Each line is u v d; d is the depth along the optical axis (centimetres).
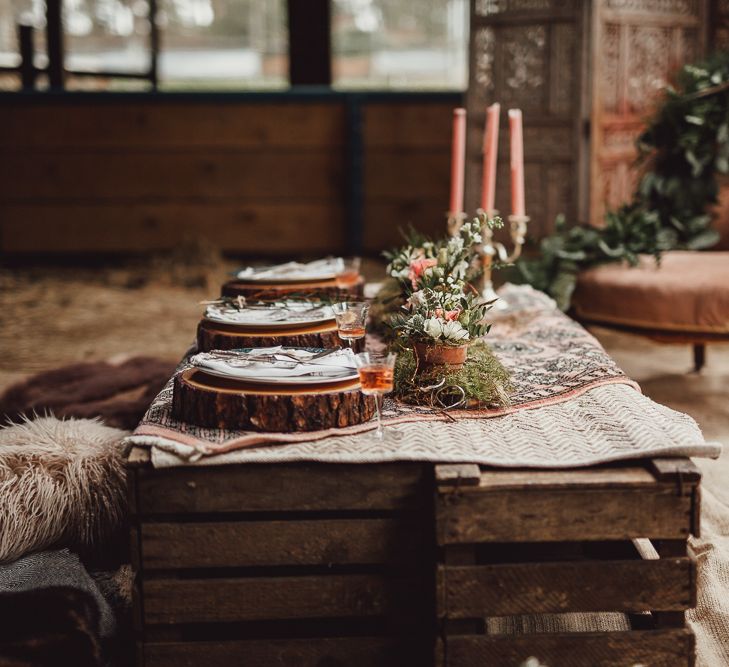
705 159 433
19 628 198
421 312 234
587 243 407
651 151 450
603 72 491
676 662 191
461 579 188
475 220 268
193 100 716
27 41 817
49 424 260
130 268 710
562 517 186
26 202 724
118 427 323
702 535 260
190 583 196
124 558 242
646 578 189
